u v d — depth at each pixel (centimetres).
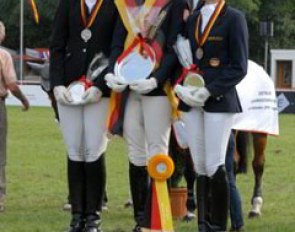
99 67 1166
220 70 1124
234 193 1382
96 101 1160
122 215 1571
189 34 1145
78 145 1193
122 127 1173
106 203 1664
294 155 2866
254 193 1627
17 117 4634
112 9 1183
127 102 1168
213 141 1126
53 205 1695
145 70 1139
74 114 1178
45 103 6038
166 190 1147
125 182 2089
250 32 9481
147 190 1188
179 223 1462
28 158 2622
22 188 1952
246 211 1661
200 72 1130
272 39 9581
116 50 1163
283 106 5697
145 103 1155
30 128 3856
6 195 1830
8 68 1605
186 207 1500
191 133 1141
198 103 1107
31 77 8119
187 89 1110
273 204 1761
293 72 7612
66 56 1193
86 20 1180
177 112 1158
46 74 1497
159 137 1164
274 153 2928
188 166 1473
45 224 1445
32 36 9781
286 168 2473
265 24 5906
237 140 1526
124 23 1157
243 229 1399
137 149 1182
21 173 2244
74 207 1201
